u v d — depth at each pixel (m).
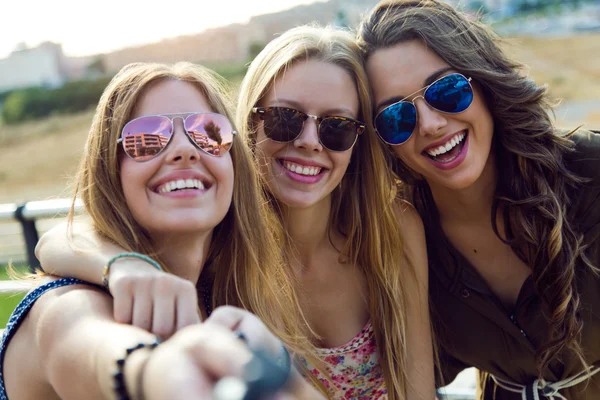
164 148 0.54
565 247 0.84
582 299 0.87
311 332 0.91
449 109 0.82
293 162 0.81
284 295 0.77
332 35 0.85
